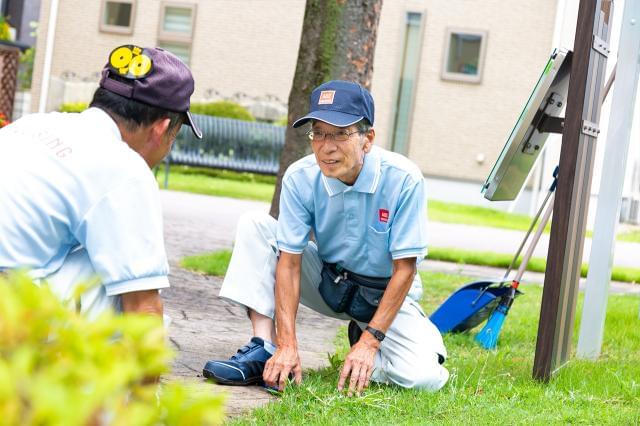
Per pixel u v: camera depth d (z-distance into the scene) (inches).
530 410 135.9
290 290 139.3
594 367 169.6
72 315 39.9
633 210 650.2
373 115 132.4
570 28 685.3
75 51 763.4
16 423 33.6
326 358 173.8
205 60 755.4
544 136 180.7
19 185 80.0
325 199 136.6
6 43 612.4
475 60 709.9
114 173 81.1
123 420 35.9
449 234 494.0
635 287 354.3
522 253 432.1
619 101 188.7
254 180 703.1
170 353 41.0
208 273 275.6
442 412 131.3
